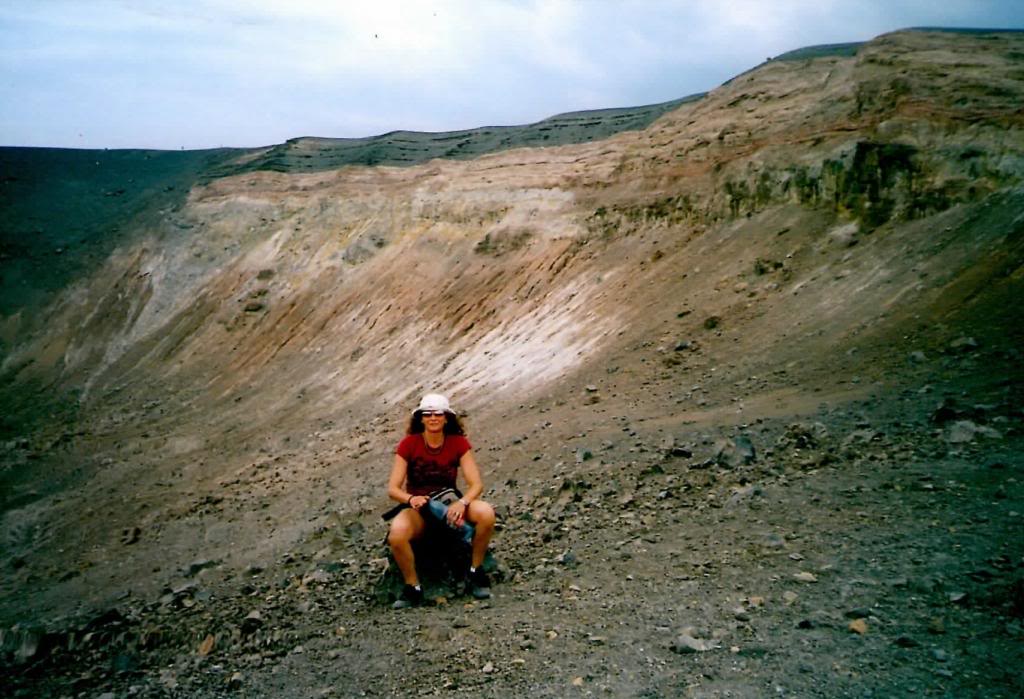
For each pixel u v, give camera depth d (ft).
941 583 13.14
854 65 63.77
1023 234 37.52
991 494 17.69
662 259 63.16
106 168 188.03
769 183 59.00
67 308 129.29
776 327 43.98
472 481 17.87
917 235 44.32
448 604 16.72
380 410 68.44
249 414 82.69
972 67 53.16
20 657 16.30
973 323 33.76
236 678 13.55
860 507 18.51
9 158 189.16
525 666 12.37
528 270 78.28
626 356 49.73
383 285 96.58
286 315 105.29
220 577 27.73
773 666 10.98
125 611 22.97
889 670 10.38
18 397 107.86
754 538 17.62
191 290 124.06
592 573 17.19
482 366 65.87
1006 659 10.19
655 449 29.37
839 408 28.71
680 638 12.25
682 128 77.61
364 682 12.73
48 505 62.90
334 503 40.93
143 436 82.99
